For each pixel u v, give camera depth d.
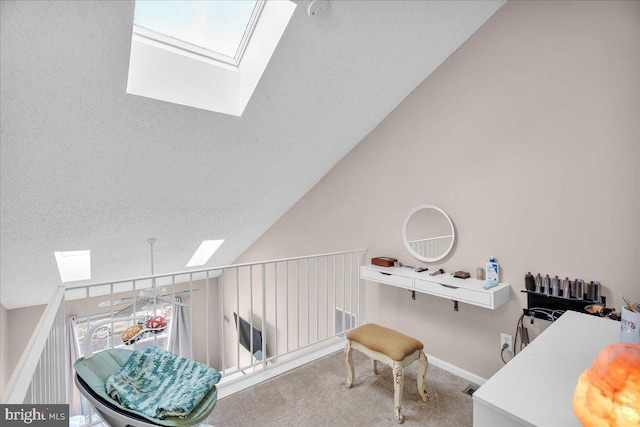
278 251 4.57
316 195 3.86
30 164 2.21
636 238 1.72
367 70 2.47
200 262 5.14
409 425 1.92
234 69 2.42
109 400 1.21
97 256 3.74
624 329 1.13
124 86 1.97
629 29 1.73
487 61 2.34
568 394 0.97
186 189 3.11
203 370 1.46
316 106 2.65
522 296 2.17
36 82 1.76
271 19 2.06
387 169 3.05
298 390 2.28
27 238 2.97
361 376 2.46
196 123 2.42
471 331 2.47
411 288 2.54
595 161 1.86
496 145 2.30
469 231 2.47
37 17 1.50
